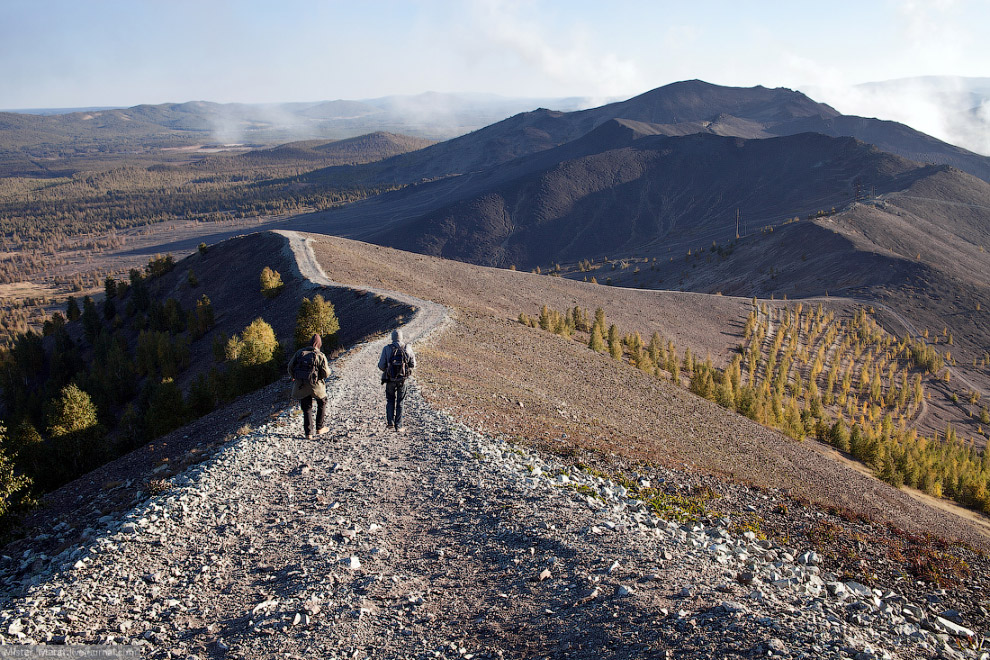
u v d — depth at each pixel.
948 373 175.25
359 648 7.09
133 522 10.77
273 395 23.33
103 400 72.88
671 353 112.56
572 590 8.17
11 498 16.12
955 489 75.38
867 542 14.20
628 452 20.98
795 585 9.04
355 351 30.94
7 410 94.12
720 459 32.44
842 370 164.62
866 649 6.37
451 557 9.62
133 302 111.25
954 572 12.82
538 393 32.22
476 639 7.25
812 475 39.09
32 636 7.29
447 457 14.52
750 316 164.50
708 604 7.48
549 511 11.16
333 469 13.73
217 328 81.94
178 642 7.31
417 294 76.31
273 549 9.94
